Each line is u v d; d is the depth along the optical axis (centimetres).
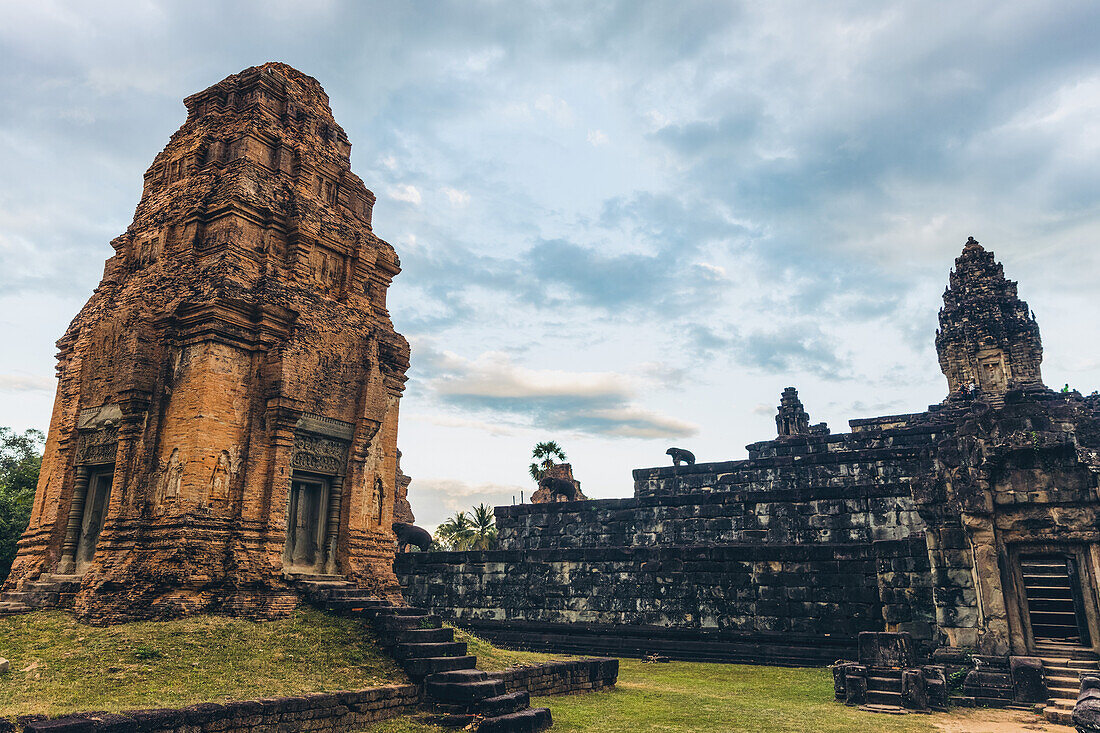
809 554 2128
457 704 1085
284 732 913
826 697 1474
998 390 3666
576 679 1426
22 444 3197
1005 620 1495
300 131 1862
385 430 1847
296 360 1570
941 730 1131
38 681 945
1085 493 1492
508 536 3419
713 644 2166
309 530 1641
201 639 1158
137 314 1530
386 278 1991
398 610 1355
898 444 3325
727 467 3419
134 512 1406
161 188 1838
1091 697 991
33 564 1573
